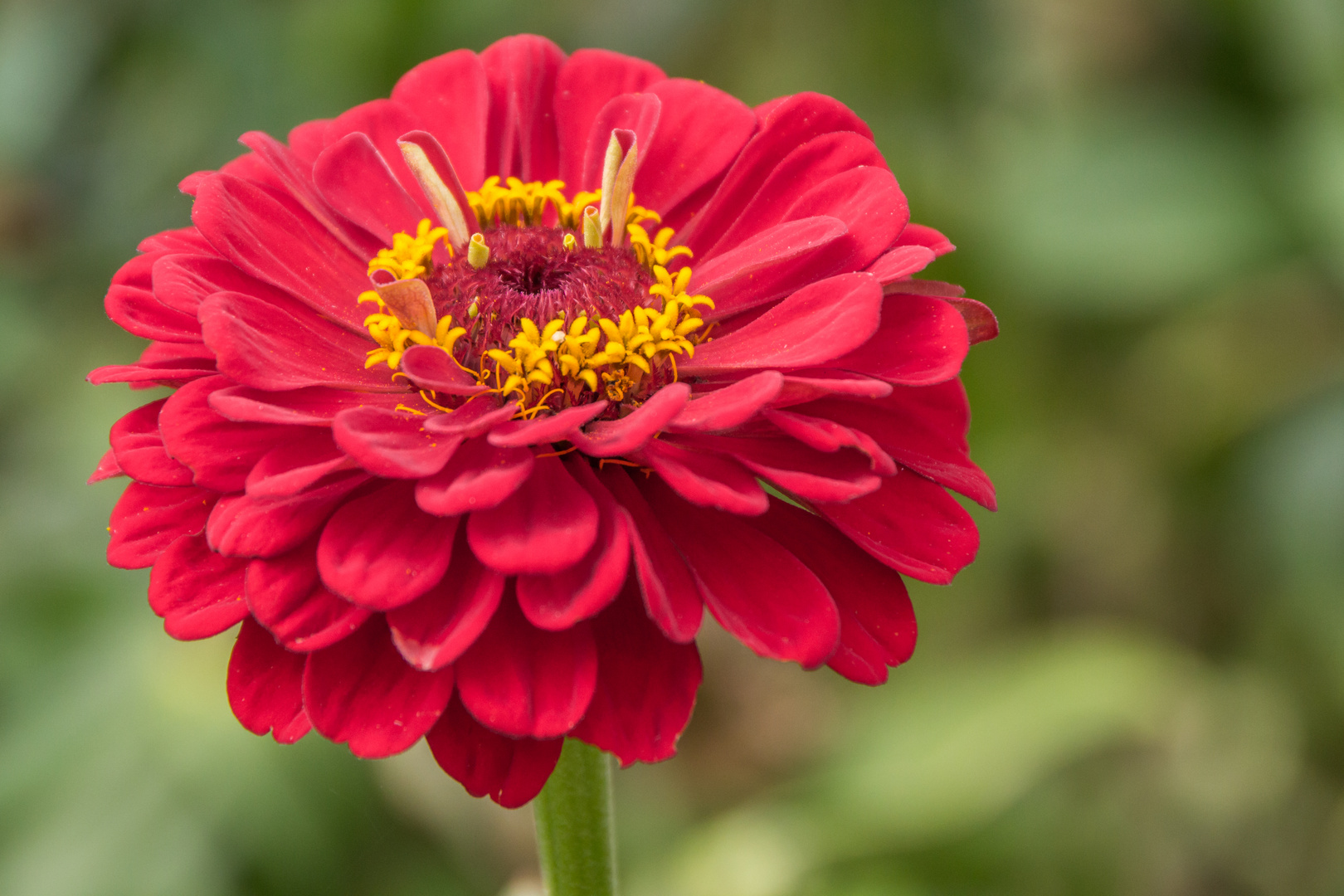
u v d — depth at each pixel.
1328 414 0.41
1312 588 0.40
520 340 0.29
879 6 0.43
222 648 0.39
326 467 0.28
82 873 0.37
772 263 0.30
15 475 0.42
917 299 0.30
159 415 0.29
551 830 0.30
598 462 0.29
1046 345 0.44
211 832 0.37
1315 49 0.41
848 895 0.37
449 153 0.32
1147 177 0.42
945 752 0.38
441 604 0.28
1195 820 0.42
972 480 0.29
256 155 0.32
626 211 0.31
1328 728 0.40
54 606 0.40
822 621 0.28
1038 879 0.39
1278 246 0.41
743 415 0.28
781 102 0.32
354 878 0.39
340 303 0.31
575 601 0.28
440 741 0.28
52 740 0.38
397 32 0.44
